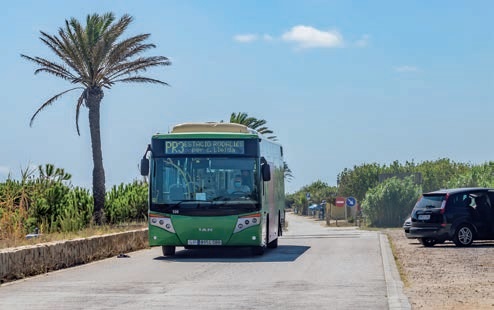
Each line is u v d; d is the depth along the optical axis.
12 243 23.28
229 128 24.78
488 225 27.12
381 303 12.92
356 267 19.80
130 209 46.31
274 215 27.69
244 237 23.38
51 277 18.00
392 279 16.61
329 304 12.81
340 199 72.50
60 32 48.53
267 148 26.33
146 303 13.11
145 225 41.84
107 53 49.16
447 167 77.81
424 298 13.41
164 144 23.88
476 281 16.16
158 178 23.73
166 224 23.48
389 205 61.41
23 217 28.70
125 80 49.75
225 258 23.75
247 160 23.66
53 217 34.69
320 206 110.06
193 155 23.73
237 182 23.58
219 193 23.52
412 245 29.23
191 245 23.47
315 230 57.88
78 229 34.91
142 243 29.75
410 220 30.44
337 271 18.73
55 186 36.00
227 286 15.67
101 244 24.31
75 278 17.69
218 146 23.72
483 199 27.30
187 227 23.41
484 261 20.97
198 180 23.61
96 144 49.53
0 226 26.75
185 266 20.83
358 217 73.88
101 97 49.88
